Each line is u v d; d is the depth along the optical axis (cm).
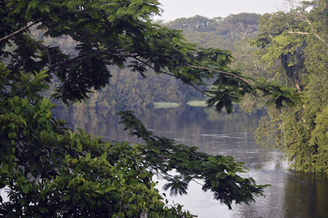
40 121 600
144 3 632
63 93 1110
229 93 905
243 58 5259
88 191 579
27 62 1049
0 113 587
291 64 4691
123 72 13112
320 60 4238
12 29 890
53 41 9744
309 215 2591
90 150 713
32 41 1038
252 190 792
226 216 2473
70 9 699
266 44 5200
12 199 588
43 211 581
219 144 5444
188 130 7212
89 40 895
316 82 4091
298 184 3444
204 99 16088
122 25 745
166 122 8750
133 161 738
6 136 574
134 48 868
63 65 1091
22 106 588
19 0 650
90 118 9912
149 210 657
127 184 692
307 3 4838
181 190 796
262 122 4728
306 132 4069
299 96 827
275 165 4216
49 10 644
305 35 4719
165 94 14975
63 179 575
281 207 2744
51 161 632
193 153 955
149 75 14088
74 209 627
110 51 943
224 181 769
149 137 978
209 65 937
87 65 1021
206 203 2717
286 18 4909
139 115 10688
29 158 589
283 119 4491
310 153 4000
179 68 938
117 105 12588
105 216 634
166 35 885
